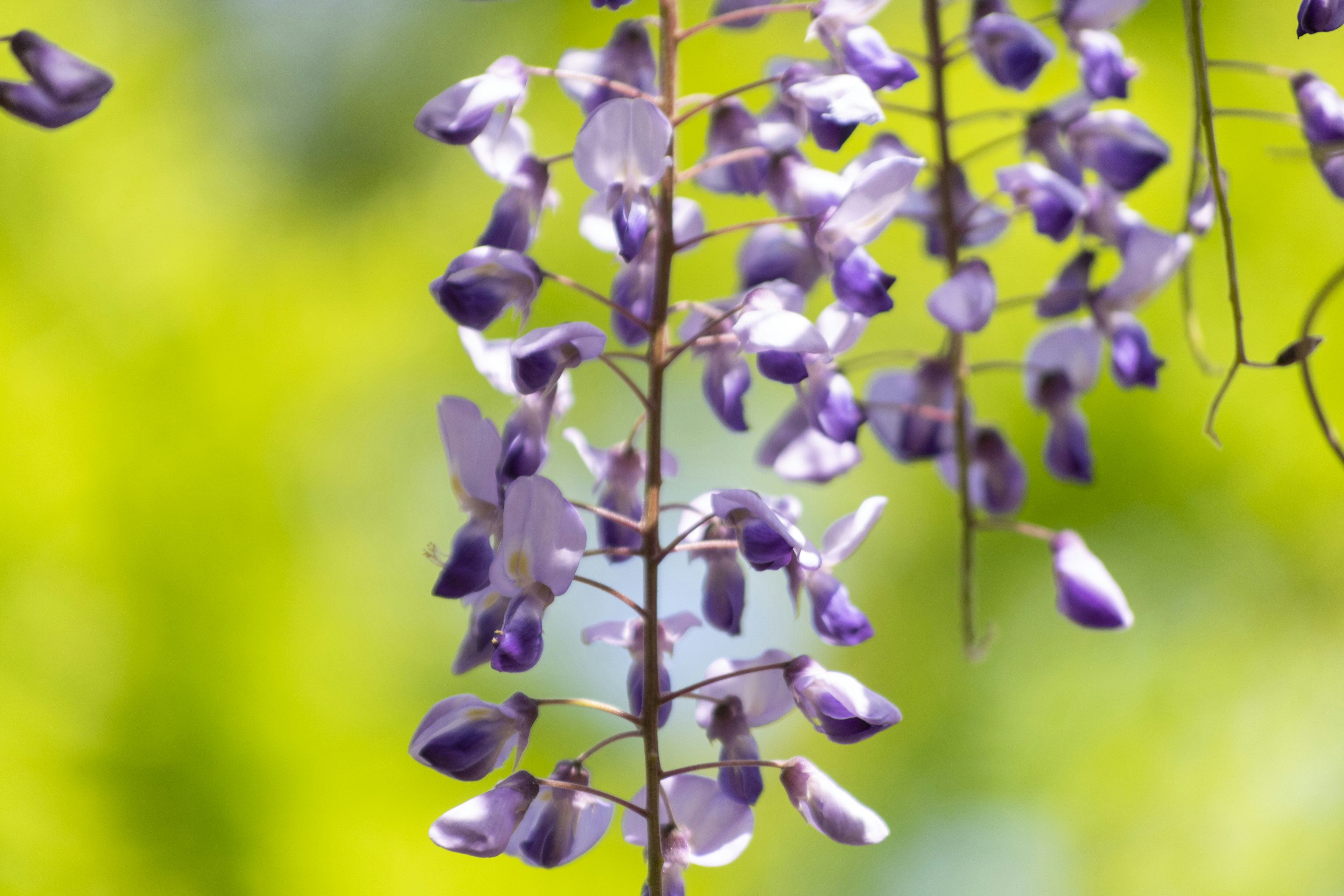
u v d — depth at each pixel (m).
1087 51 2.52
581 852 1.94
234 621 6.52
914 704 7.41
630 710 2.05
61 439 6.48
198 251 7.55
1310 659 6.85
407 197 8.59
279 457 6.97
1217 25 6.67
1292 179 6.51
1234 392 6.43
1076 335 2.85
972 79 6.35
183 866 6.10
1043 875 7.27
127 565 6.41
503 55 8.88
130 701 6.25
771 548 1.79
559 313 7.25
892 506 7.32
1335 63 6.54
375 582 7.33
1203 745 6.82
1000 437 2.80
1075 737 7.02
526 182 2.11
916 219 2.73
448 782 6.36
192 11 8.22
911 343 6.70
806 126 2.04
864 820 1.86
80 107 1.90
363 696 6.86
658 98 2.04
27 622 6.18
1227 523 6.71
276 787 6.26
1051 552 2.68
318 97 9.35
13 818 5.93
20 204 6.96
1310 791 6.71
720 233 1.97
